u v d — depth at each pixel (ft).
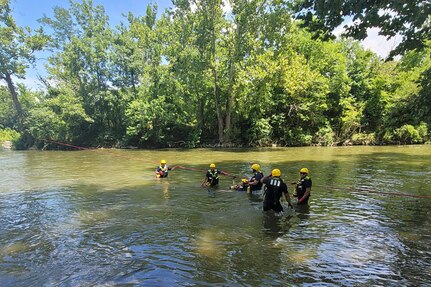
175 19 105.19
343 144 119.55
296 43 120.06
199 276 16.58
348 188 38.19
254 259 18.57
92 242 21.59
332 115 127.54
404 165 58.13
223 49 107.34
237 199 33.24
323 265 17.75
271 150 98.12
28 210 30.01
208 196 34.78
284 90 116.98
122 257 19.10
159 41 113.80
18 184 44.21
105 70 123.24
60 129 128.06
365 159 68.54
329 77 122.01
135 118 113.80
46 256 19.47
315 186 39.45
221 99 118.11
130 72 123.54
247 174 49.83
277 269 17.28
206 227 24.35
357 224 24.82
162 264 18.04
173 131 125.80
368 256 18.90
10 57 126.41
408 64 68.49
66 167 63.31
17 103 134.92
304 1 31.45
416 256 18.86
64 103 120.98
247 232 23.16
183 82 110.73
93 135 134.92
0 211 29.76
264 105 116.16
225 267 17.58
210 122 124.16
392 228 23.84
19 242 21.83
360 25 29.01
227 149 105.09
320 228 23.93
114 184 42.75
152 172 54.08
